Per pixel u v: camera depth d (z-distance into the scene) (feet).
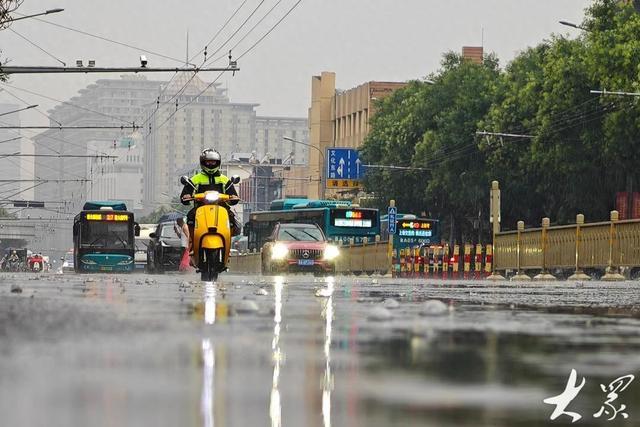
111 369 44.83
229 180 179.11
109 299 100.89
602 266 256.11
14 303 87.66
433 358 50.65
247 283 176.55
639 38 488.02
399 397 38.50
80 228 542.57
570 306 101.24
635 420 35.86
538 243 293.43
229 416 34.01
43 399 36.50
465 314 84.23
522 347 56.03
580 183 526.16
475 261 441.68
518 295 131.85
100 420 32.63
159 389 39.70
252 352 52.47
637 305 104.22
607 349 55.62
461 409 36.17
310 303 100.01
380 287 161.99
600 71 489.67
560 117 521.65
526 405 37.22
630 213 493.36
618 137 479.82
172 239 500.74
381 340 59.36
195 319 73.46
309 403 37.01
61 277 219.41
